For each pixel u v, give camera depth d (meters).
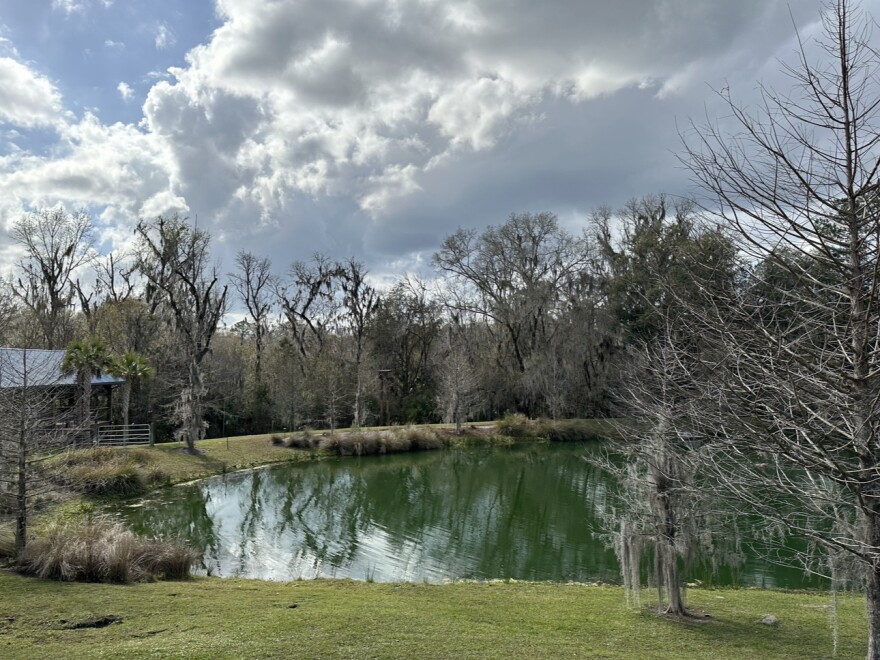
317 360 45.09
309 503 23.83
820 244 5.36
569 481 28.39
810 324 6.06
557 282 49.22
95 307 43.38
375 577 14.83
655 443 9.31
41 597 9.73
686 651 7.89
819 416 5.43
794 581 13.87
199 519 20.78
